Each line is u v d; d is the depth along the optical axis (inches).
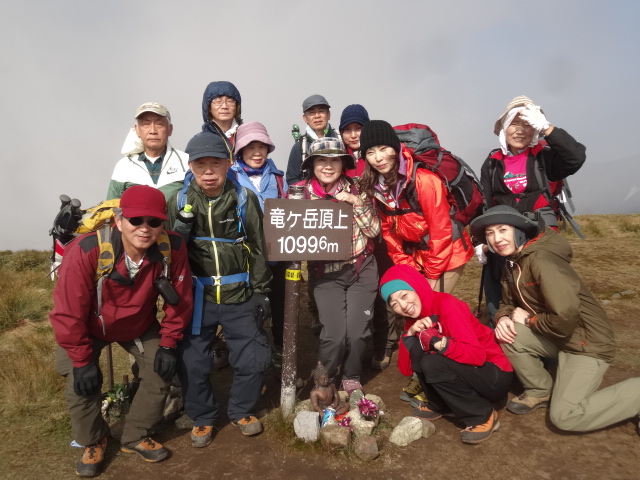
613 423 112.0
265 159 152.6
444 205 129.0
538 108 134.0
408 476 103.3
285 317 123.0
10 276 279.7
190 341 117.2
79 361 99.3
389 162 129.3
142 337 111.9
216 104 164.9
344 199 127.1
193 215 112.7
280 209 116.9
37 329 201.8
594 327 113.5
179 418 128.3
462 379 113.6
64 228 102.8
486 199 147.7
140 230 93.2
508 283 131.4
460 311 117.4
